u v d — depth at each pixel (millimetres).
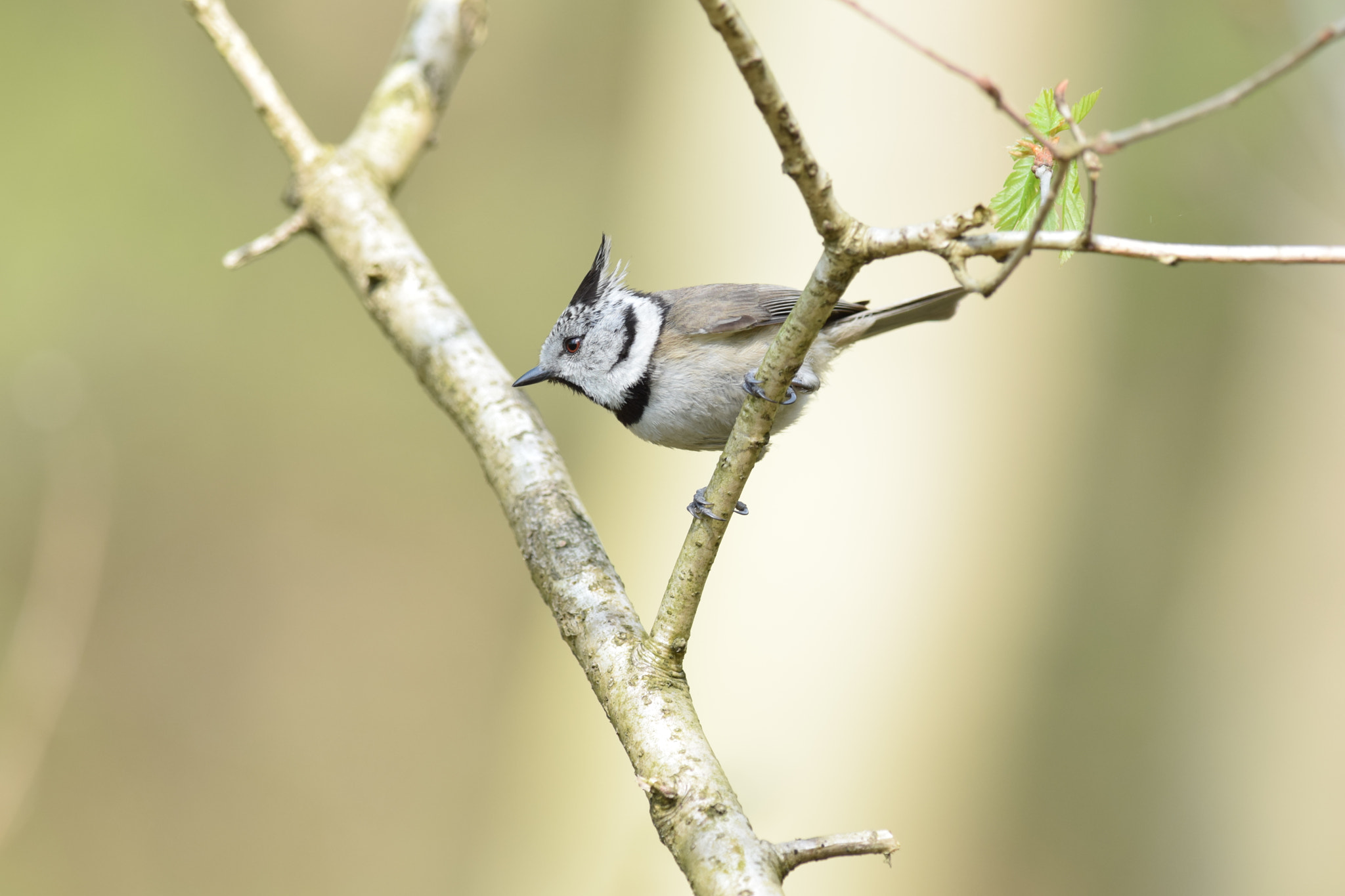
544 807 11266
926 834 10648
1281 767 13109
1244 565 13336
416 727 17484
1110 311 12008
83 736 16156
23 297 17031
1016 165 4602
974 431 10625
